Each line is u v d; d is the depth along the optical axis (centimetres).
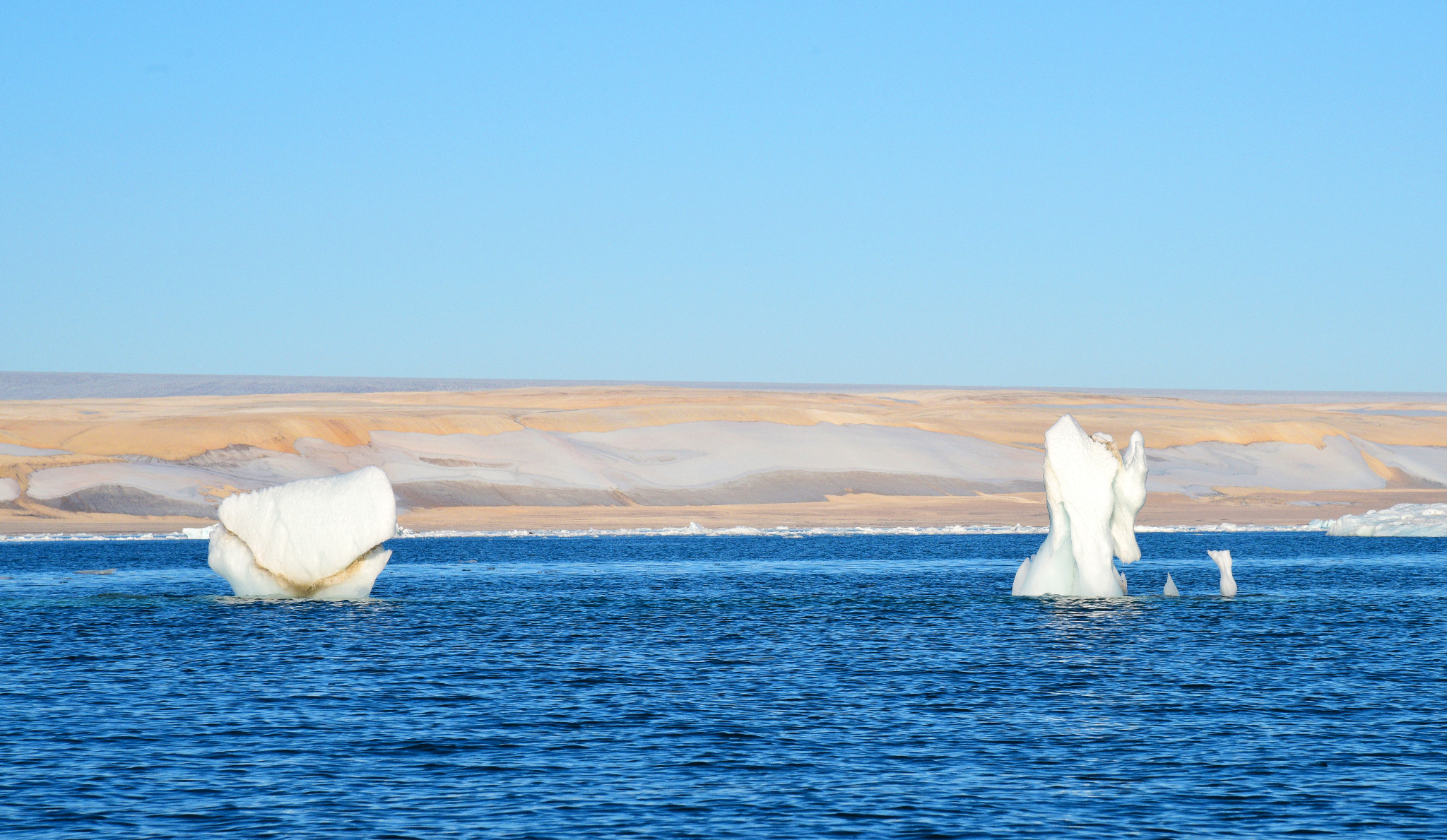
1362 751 5619
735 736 5953
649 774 5262
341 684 7369
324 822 4616
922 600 12388
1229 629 9862
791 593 13288
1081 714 6450
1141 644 9062
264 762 5447
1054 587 12162
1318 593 12775
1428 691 7056
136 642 9156
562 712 6519
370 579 11844
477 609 11581
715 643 9225
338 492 11725
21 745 5738
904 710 6581
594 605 11975
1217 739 5869
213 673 7750
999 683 7394
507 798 4912
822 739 5891
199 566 17300
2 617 10688
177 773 5266
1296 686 7231
